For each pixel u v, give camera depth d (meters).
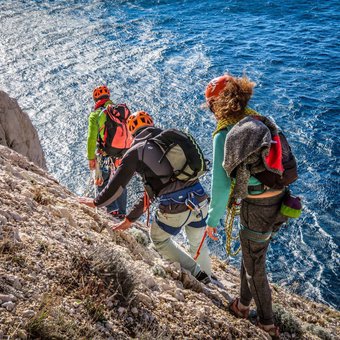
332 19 81.62
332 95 57.03
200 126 52.81
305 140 47.84
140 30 81.12
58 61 69.00
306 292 27.91
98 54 71.81
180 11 89.25
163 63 68.44
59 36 77.75
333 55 67.62
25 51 71.75
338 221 34.91
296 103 55.38
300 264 30.34
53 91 61.03
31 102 58.53
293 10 86.94
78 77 64.62
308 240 32.56
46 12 87.50
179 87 61.59
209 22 83.56
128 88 61.84
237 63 67.25
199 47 73.06
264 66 65.56
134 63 68.69
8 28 79.81
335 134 48.81
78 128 53.38
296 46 71.31
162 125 53.78
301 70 63.97
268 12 86.69
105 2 93.38
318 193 38.75
